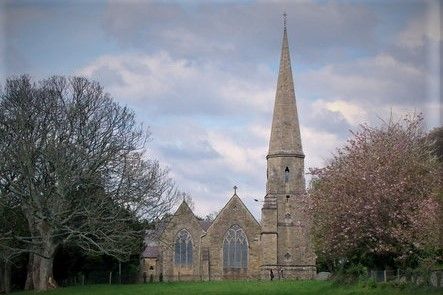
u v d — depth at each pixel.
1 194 56.47
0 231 60.59
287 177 93.31
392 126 50.56
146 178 60.50
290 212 91.62
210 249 91.00
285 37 97.06
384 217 44.88
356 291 41.22
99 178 57.44
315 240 56.16
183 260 91.06
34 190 54.94
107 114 59.91
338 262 57.62
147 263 104.50
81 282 69.50
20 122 54.97
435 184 43.56
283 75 96.19
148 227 63.16
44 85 57.78
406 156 46.69
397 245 44.09
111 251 57.66
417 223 40.88
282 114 95.06
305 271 88.69
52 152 54.97
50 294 49.97
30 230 57.81
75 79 58.78
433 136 49.44
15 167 54.97
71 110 56.94
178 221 91.44
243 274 90.38
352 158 49.62
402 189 44.38
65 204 55.84
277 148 93.94
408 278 39.91
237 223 91.62
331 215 47.78
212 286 60.12
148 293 48.59
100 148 57.75
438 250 40.31
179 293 48.41
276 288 53.94
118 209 58.28
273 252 88.94
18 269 67.69
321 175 53.50
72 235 55.81
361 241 46.19
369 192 45.31
